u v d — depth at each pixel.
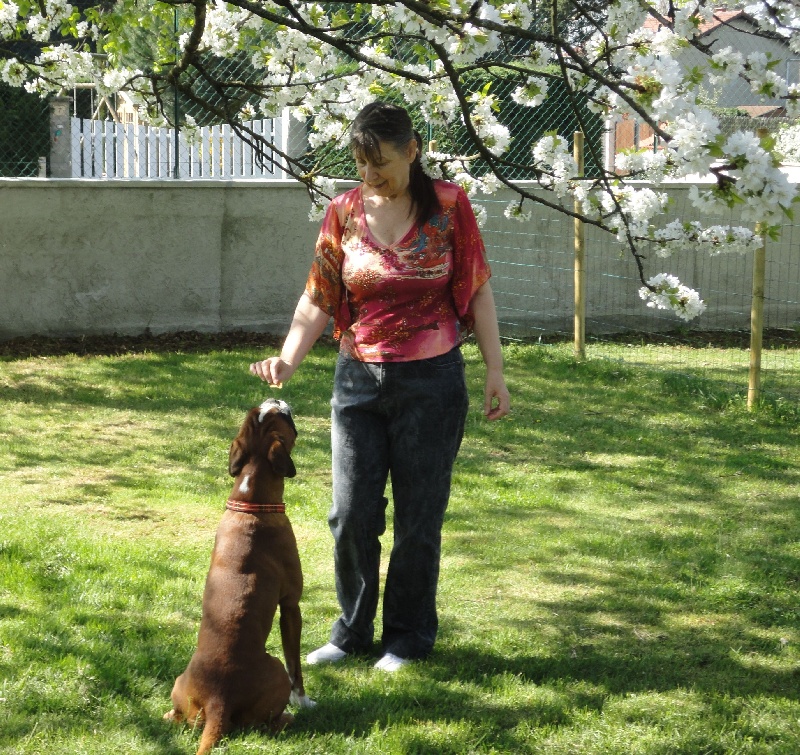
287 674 3.32
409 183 3.70
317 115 5.69
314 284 3.85
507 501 6.17
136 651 3.88
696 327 13.28
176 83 5.31
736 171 3.05
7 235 10.63
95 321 11.13
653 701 3.70
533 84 4.30
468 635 4.26
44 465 6.59
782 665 4.08
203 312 11.62
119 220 11.09
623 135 11.09
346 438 3.84
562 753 3.30
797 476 6.85
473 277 3.77
